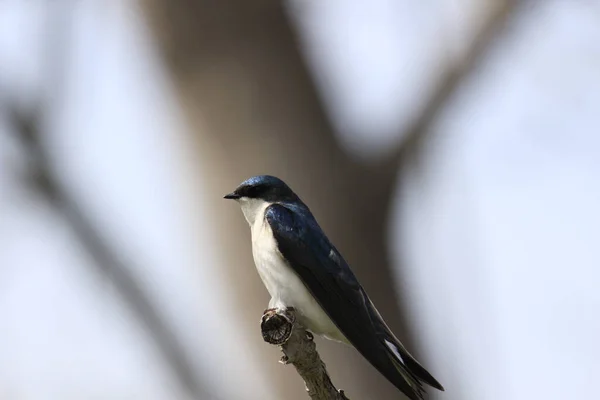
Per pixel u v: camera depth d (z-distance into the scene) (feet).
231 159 46.11
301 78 47.06
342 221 45.93
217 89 46.73
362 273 45.98
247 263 45.29
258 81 46.70
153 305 42.29
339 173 46.19
